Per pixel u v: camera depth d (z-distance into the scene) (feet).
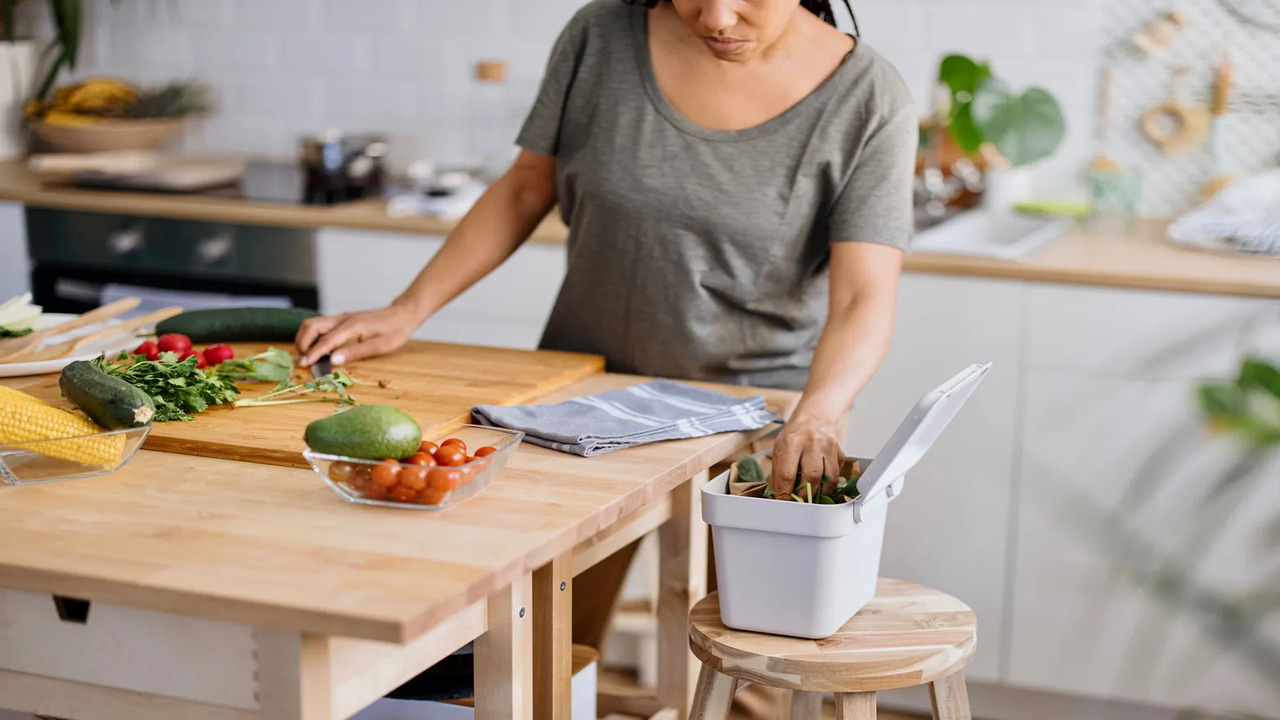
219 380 5.41
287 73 12.63
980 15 10.63
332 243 10.39
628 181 6.33
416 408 5.40
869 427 9.14
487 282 10.04
